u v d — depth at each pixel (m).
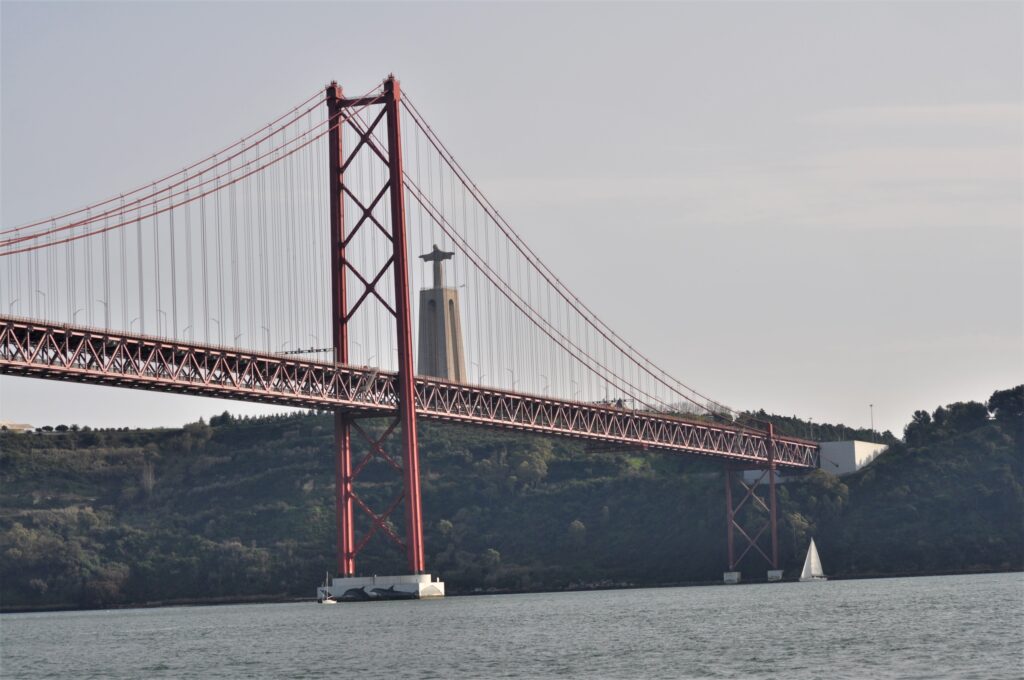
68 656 175.12
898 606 197.25
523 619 197.38
